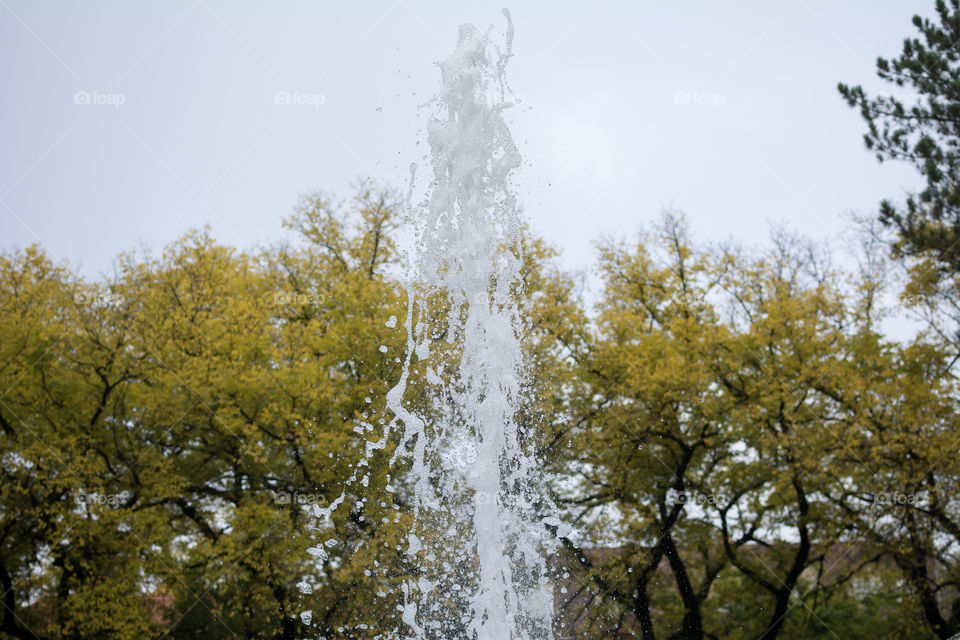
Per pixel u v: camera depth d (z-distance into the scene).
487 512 7.32
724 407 13.07
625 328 13.74
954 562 12.30
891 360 13.05
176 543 11.82
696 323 13.90
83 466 11.25
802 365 12.86
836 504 12.77
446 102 8.08
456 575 7.45
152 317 12.54
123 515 10.90
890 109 11.52
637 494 12.92
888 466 12.27
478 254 7.83
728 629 12.84
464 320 7.82
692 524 12.75
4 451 11.50
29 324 11.96
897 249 12.24
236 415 11.79
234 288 13.37
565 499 12.68
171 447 12.40
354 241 14.70
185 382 11.56
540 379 9.59
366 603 10.20
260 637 11.03
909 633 11.90
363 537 10.71
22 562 11.40
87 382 12.05
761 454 12.94
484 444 7.50
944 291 12.21
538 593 7.32
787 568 12.52
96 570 10.74
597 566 11.69
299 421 11.67
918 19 11.45
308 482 11.44
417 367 8.09
